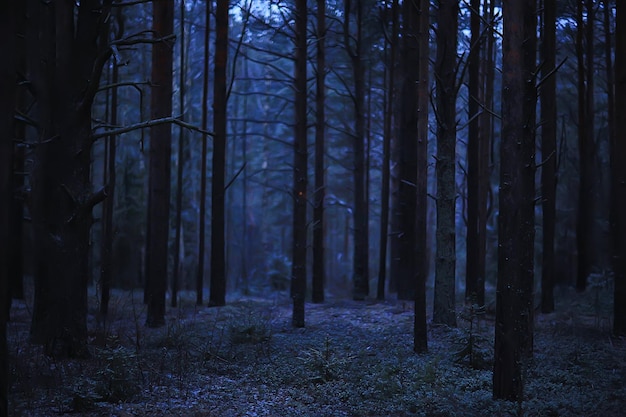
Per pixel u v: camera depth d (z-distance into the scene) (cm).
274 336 1238
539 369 889
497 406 705
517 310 739
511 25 753
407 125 1827
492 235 2639
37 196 987
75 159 944
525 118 788
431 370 848
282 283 2958
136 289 2556
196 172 3409
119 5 981
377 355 1041
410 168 1834
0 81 523
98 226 2853
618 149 1147
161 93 1426
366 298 2028
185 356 967
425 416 693
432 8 1797
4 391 542
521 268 741
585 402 720
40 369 820
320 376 866
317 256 1973
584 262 1903
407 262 1852
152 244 1370
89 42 961
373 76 2553
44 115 955
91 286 2214
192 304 1839
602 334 1152
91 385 725
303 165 1459
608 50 1814
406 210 1845
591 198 2072
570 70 2281
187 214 3195
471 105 1664
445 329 1252
